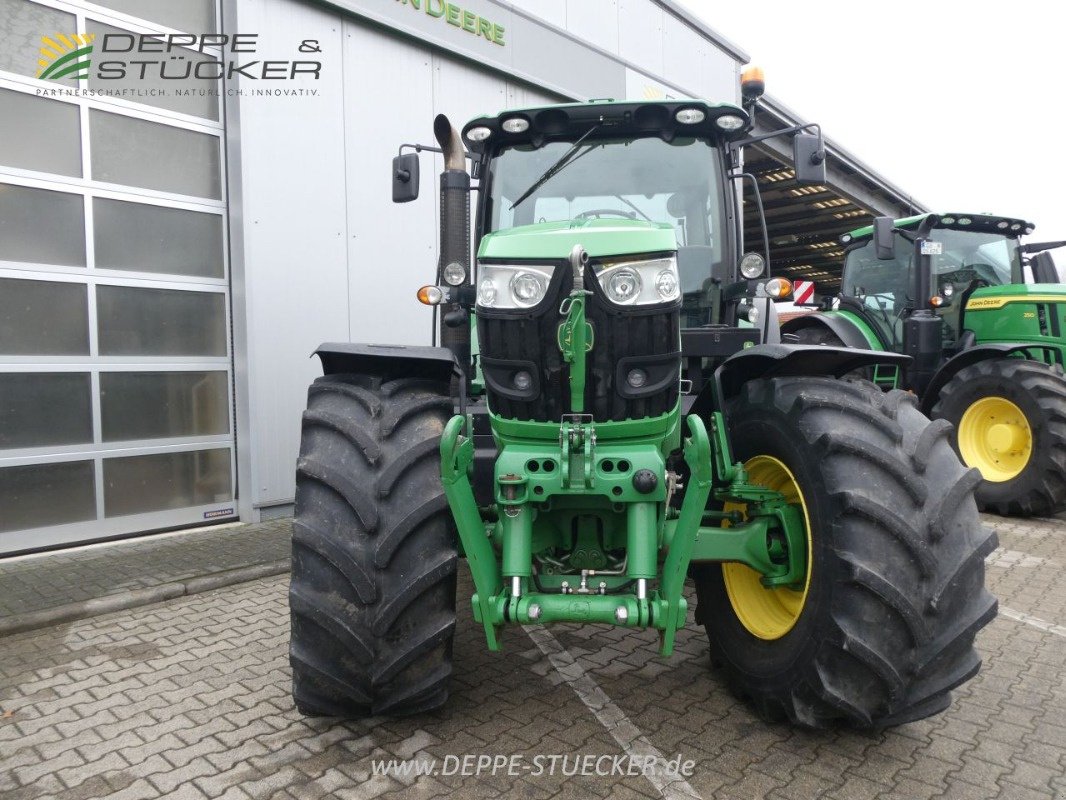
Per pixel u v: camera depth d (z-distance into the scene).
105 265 5.16
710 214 3.66
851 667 2.34
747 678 2.77
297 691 2.59
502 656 3.36
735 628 2.90
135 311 5.30
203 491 5.63
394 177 3.80
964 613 2.35
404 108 6.55
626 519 2.56
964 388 6.44
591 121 3.58
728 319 3.69
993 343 6.61
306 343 5.91
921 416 2.61
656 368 2.46
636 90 9.09
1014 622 3.84
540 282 2.38
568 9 8.12
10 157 4.76
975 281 7.15
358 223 6.22
